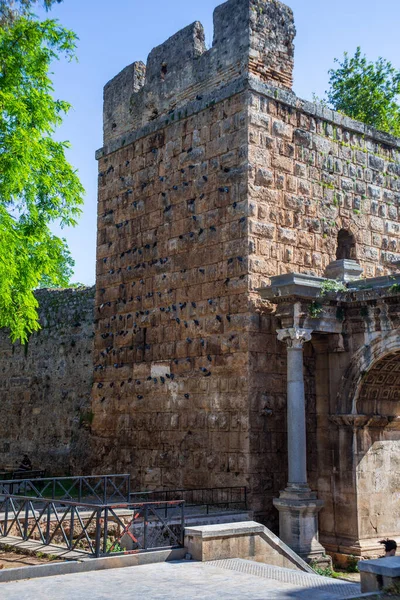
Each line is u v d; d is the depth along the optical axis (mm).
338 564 21781
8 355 38156
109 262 28953
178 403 24828
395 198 28250
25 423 36219
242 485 22125
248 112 23922
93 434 28344
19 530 17781
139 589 13219
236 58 24875
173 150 26562
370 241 27031
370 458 22781
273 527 22250
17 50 21500
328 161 26109
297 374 21531
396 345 21422
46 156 22109
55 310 36000
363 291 21828
